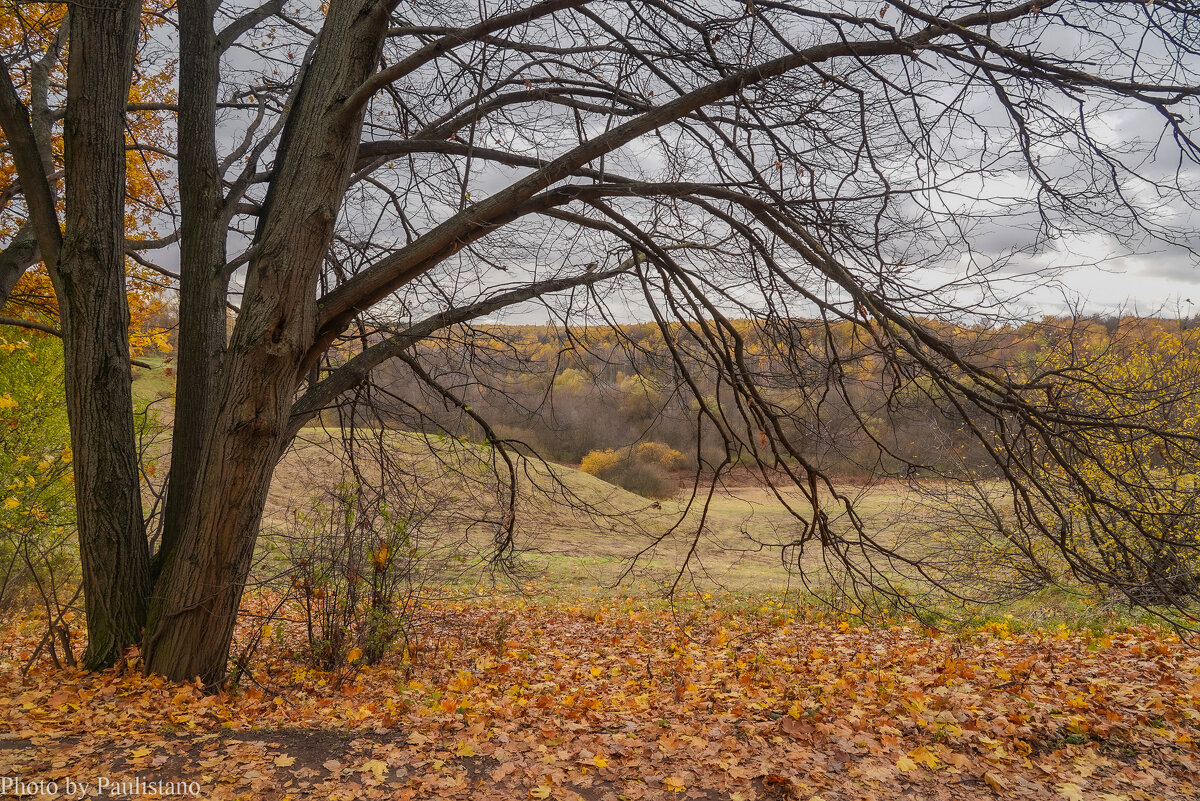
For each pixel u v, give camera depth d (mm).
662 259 5562
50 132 7102
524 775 3998
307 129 5219
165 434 14375
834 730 4488
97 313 5867
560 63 6637
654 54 6152
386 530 7051
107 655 5742
